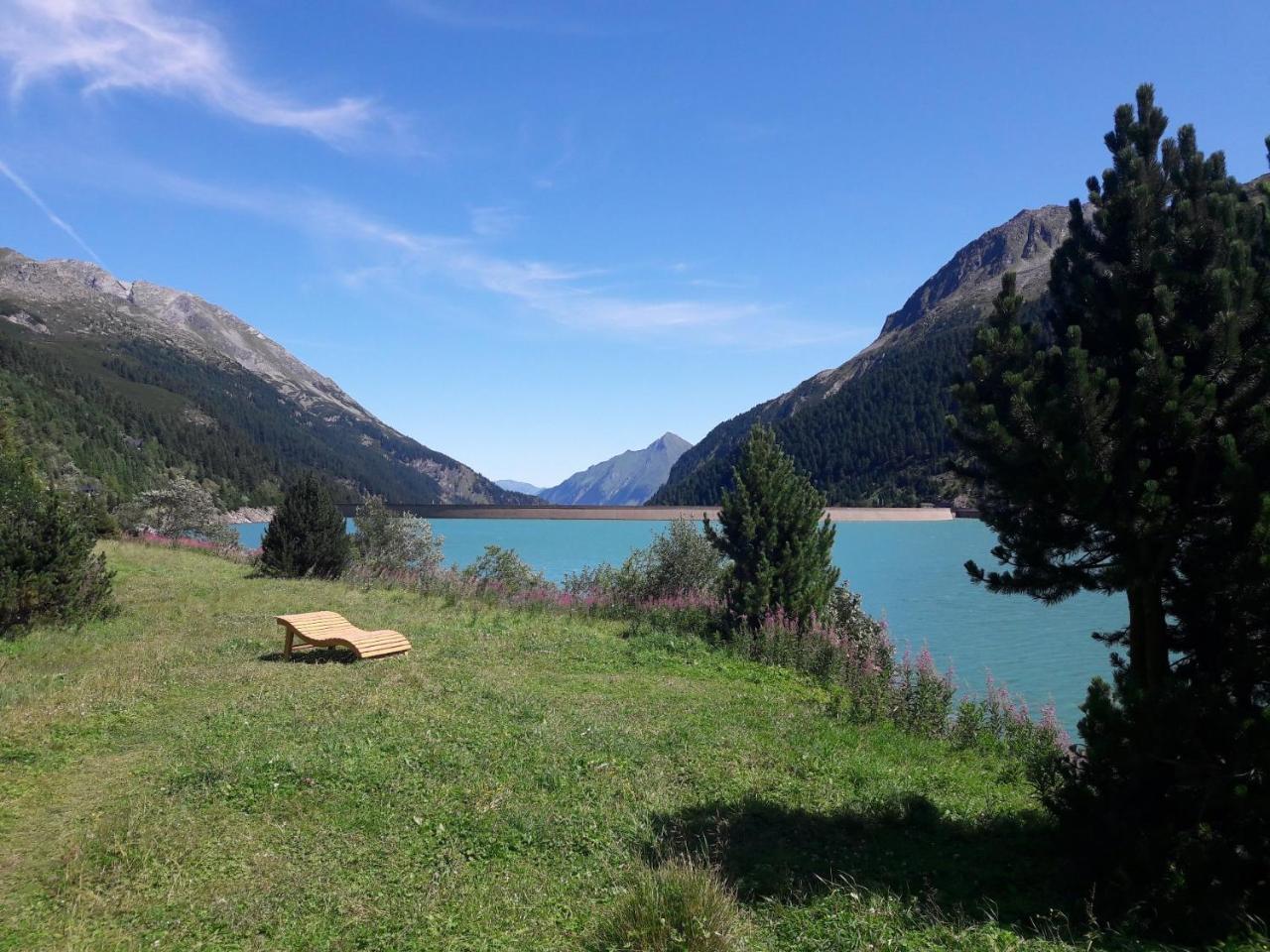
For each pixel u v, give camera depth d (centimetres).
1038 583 683
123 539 3466
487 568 2541
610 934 509
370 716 1014
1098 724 574
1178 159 674
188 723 980
